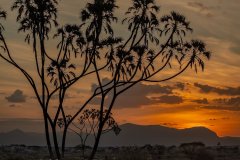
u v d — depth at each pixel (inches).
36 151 2844.5
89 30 1849.2
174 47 1833.2
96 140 1871.3
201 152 1657.2
